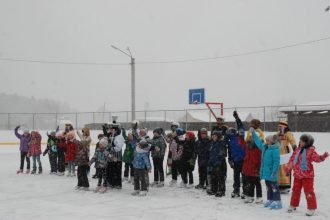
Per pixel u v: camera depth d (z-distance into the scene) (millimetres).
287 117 30031
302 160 9234
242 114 38188
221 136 11469
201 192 12234
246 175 10500
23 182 14547
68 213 9594
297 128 29578
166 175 15680
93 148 30672
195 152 12734
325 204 10305
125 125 37344
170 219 8898
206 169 12594
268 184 9953
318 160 9039
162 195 11859
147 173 12031
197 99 25375
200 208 9992
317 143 25016
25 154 17172
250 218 8898
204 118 36438
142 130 13820
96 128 39219
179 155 12953
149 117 36062
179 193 12125
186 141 13031
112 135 12969
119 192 12438
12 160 23016
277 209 9781
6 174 16797
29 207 10328
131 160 14109
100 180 12547
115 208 10117
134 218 9023
